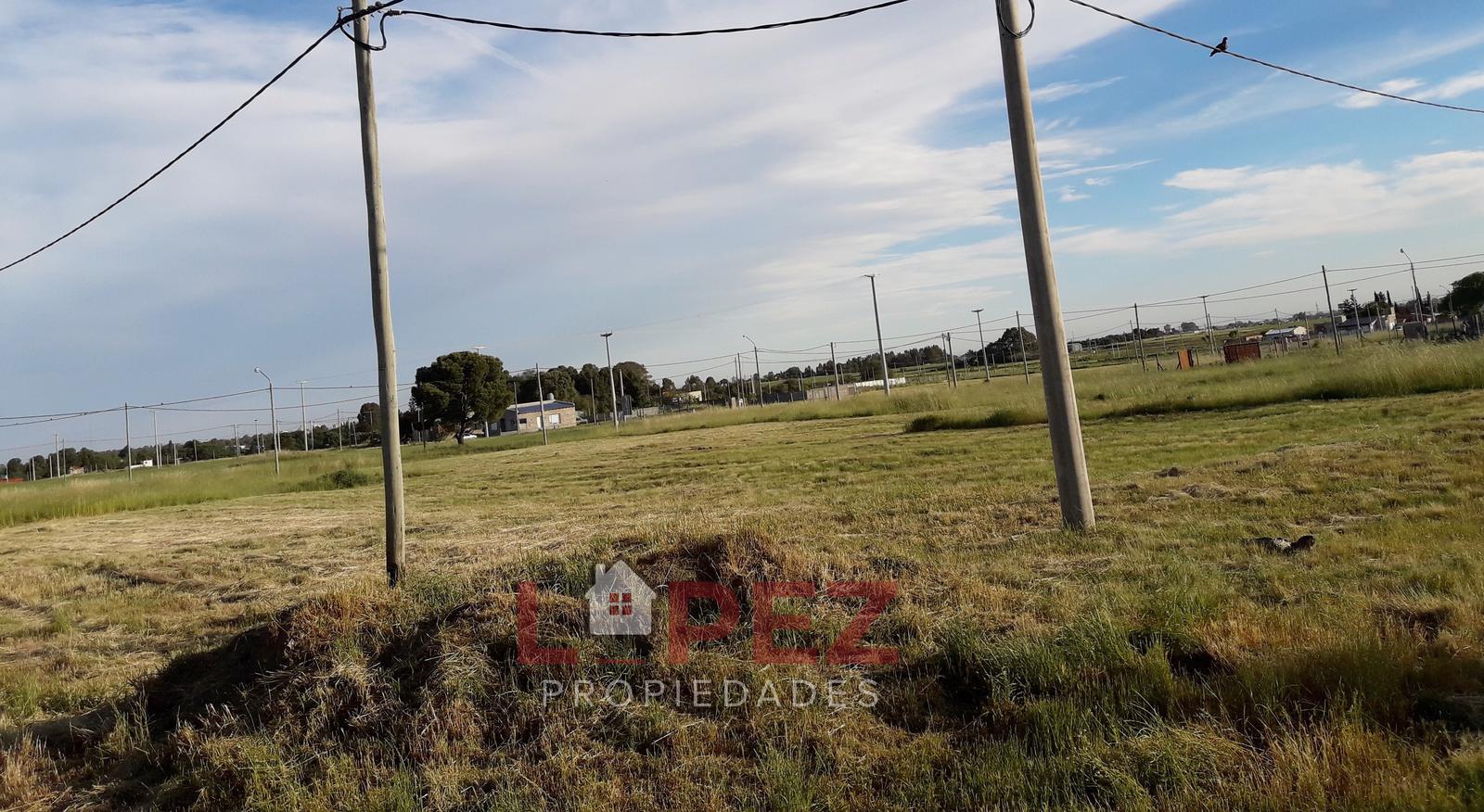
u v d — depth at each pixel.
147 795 5.51
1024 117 10.13
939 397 43.06
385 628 6.58
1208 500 10.90
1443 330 40.41
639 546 7.91
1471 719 4.36
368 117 9.73
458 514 18.47
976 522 11.00
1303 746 4.19
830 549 9.14
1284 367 32.94
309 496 29.88
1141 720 4.78
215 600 11.42
